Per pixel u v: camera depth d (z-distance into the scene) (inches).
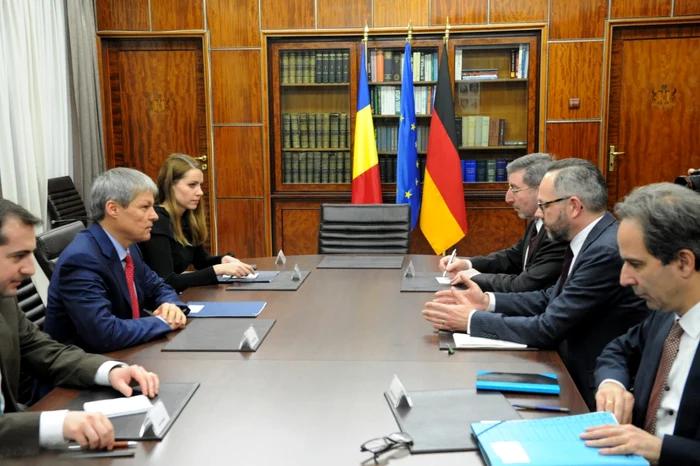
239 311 104.7
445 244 227.9
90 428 60.4
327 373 78.4
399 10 229.0
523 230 236.2
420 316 102.2
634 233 62.1
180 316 97.3
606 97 226.1
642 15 221.5
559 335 88.1
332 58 234.8
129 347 89.4
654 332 72.6
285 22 233.6
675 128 227.0
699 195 61.6
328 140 239.8
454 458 57.9
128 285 101.6
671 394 66.1
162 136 244.8
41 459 59.4
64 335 95.6
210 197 246.2
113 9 236.8
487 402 69.0
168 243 127.3
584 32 224.2
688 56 222.8
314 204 243.1
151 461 58.1
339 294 116.3
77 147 231.8
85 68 229.9
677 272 61.4
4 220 72.9
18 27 202.5
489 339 89.9
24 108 205.5
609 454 56.3
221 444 60.9
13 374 80.5
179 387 73.9
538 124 230.4
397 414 66.2
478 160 236.2
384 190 239.5
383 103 235.6
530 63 227.8
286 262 145.5
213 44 237.5
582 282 89.4
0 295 74.9
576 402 69.6
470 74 232.2
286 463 57.2
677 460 56.6
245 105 239.9
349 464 57.0
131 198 97.0
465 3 226.8
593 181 94.6
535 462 54.7
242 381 76.1
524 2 225.0
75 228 126.6
